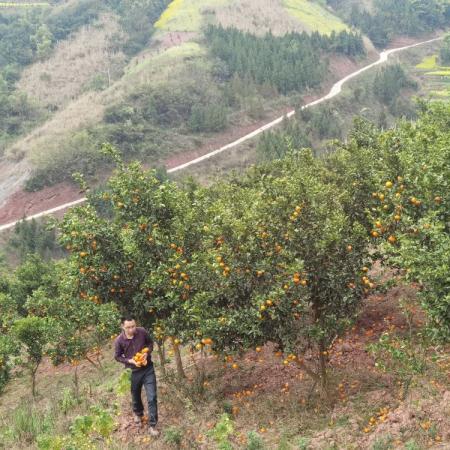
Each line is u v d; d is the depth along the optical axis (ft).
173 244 33.32
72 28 428.15
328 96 312.09
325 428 25.55
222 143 259.19
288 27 424.05
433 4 504.84
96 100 279.49
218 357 28.40
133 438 26.27
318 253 26.18
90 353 66.90
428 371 26.89
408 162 26.84
